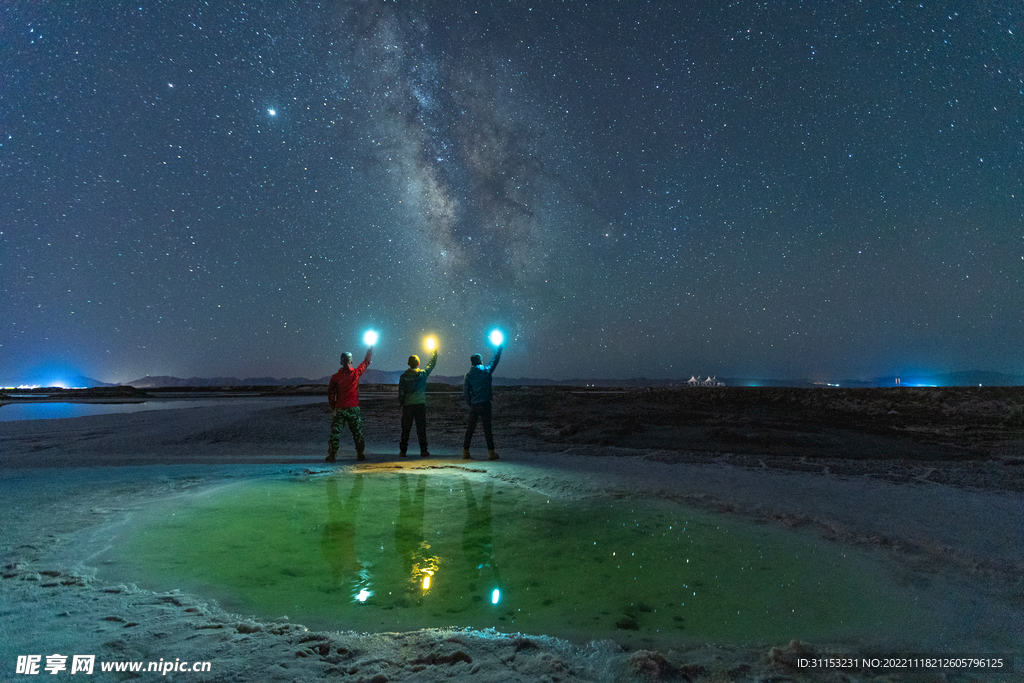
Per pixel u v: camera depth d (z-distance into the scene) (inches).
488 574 124.2
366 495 202.5
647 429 433.1
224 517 167.2
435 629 92.4
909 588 117.8
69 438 450.6
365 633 91.6
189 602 101.7
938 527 163.0
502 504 191.0
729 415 503.8
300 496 198.7
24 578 112.8
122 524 156.6
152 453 363.3
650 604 108.2
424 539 150.1
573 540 150.2
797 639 93.3
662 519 172.6
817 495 207.0
